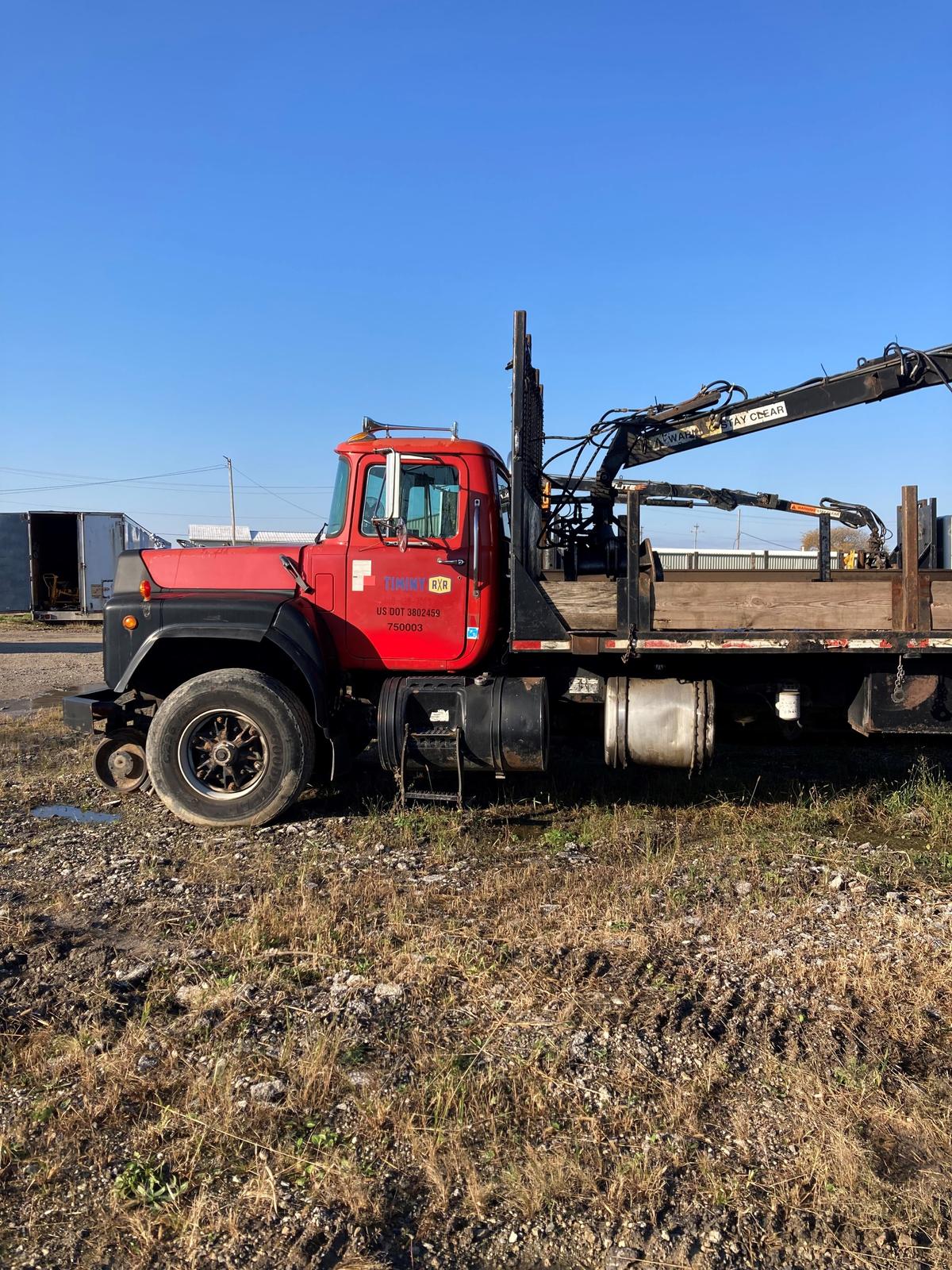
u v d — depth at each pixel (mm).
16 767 7793
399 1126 2682
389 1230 2316
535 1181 2445
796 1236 2297
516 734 5777
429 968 3699
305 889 4691
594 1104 2828
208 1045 3146
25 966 3814
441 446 6145
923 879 4895
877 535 8820
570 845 5590
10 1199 2426
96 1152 2596
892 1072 3008
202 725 5918
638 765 5957
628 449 7453
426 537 6168
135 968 3760
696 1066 3043
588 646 5902
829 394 6637
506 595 6371
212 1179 2486
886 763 7801
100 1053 3119
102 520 26531
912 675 5984
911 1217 2352
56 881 4859
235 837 5668
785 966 3781
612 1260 2223
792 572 8031
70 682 14445
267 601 5973
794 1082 2939
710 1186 2463
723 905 4535
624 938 4078
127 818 6137
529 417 6219
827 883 4836
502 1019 3324
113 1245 2262
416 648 6184
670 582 5891
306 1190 2441
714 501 7785
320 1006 3422
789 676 6211
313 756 5934
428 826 5930
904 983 3607
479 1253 2248
